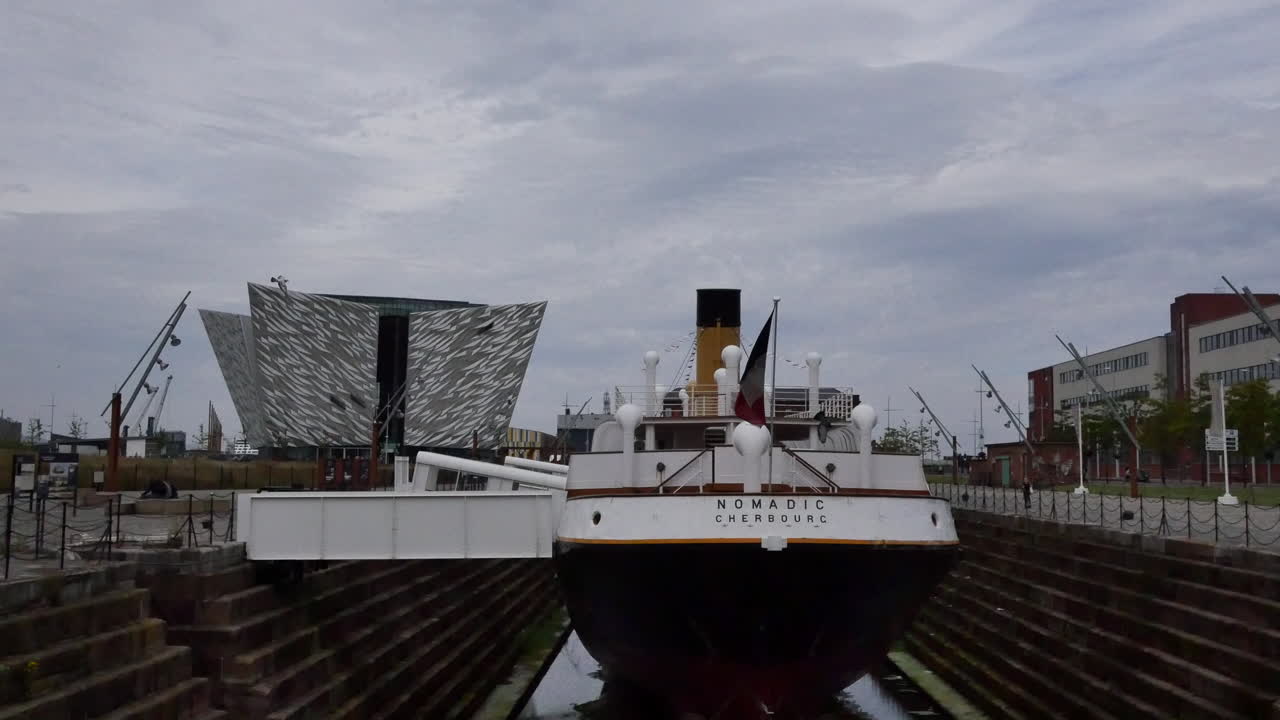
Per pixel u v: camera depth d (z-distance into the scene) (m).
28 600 17.66
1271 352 84.94
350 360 118.44
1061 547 34.50
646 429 29.50
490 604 41.72
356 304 122.62
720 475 26.09
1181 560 25.88
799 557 23.19
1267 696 19.47
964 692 32.91
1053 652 29.23
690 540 23.38
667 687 26.78
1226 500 42.81
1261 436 70.31
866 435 25.62
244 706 20.62
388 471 73.25
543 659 40.12
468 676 32.94
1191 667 22.20
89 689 17.38
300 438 111.00
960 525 49.25
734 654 24.38
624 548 23.89
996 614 35.06
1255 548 24.97
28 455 35.25
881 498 24.03
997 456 83.25
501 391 120.06
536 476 31.02
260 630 22.23
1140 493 61.84
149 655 20.05
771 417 26.62
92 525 32.81
